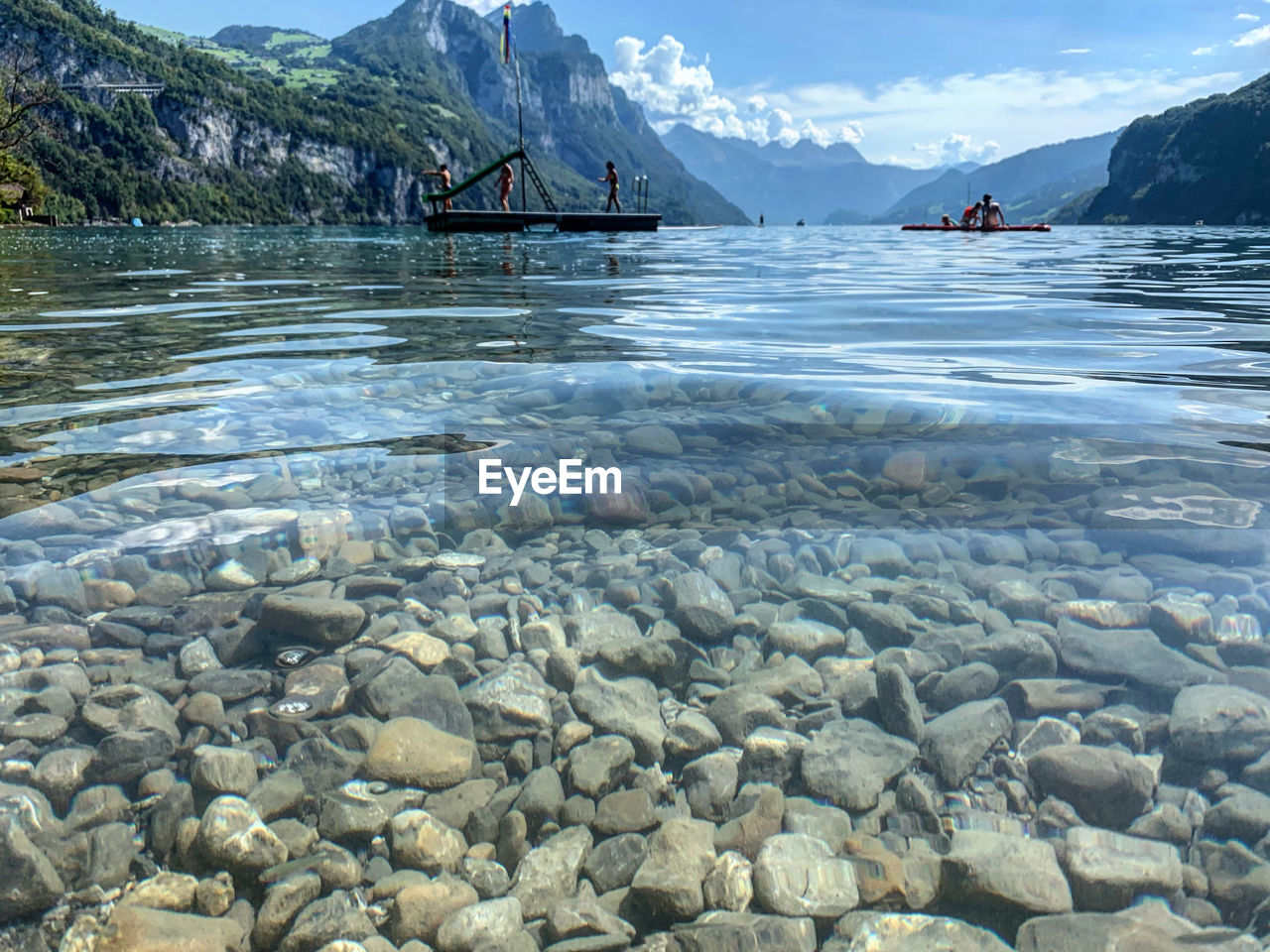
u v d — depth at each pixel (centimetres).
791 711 106
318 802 92
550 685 113
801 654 118
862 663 115
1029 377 264
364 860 86
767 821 89
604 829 90
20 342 328
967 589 131
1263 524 148
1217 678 105
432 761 99
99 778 93
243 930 78
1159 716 99
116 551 144
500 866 85
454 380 264
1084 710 101
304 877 83
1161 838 82
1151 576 131
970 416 220
